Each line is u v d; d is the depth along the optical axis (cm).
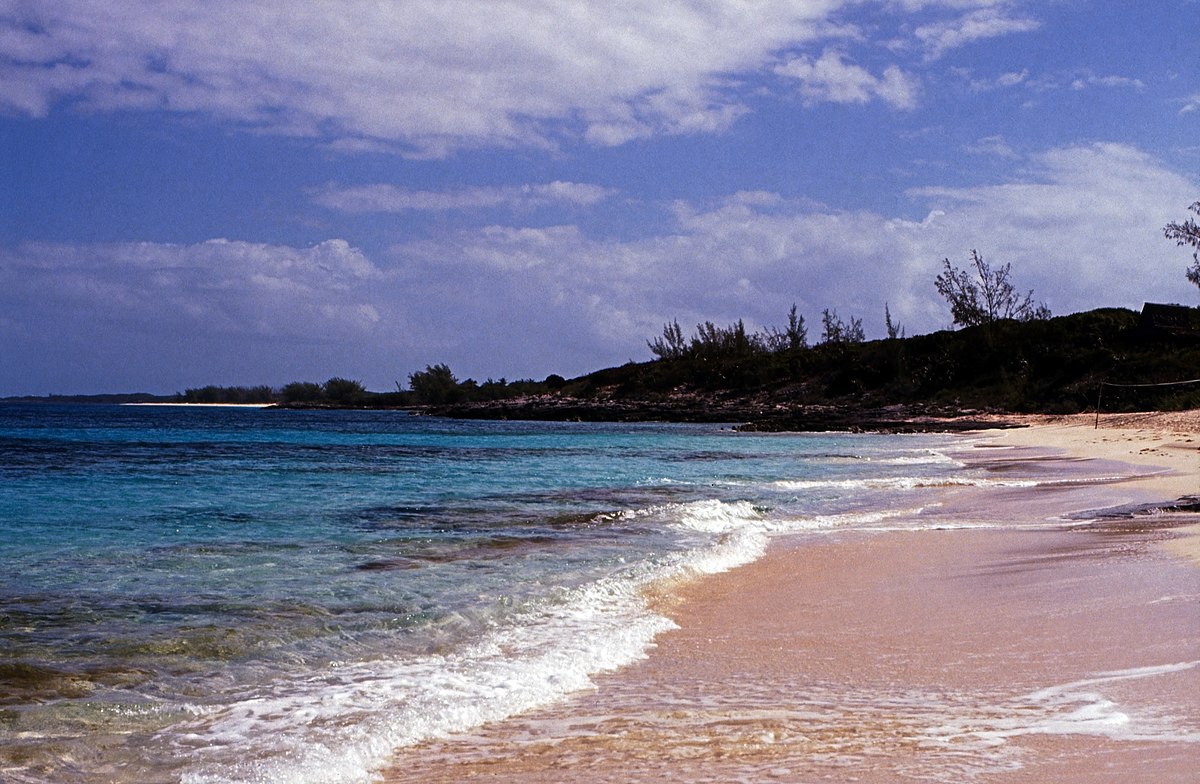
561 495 1920
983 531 1291
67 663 666
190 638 736
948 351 7362
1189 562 921
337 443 4453
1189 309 6912
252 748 491
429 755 475
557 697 575
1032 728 459
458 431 6088
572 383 11106
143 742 504
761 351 10444
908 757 426
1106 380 5859
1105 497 1638
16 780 449
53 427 6594
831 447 3819
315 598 892
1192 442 2998
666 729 496
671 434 5372
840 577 990
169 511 1625
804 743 457
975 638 679
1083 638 650
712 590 938
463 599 888
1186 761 400
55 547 1208
